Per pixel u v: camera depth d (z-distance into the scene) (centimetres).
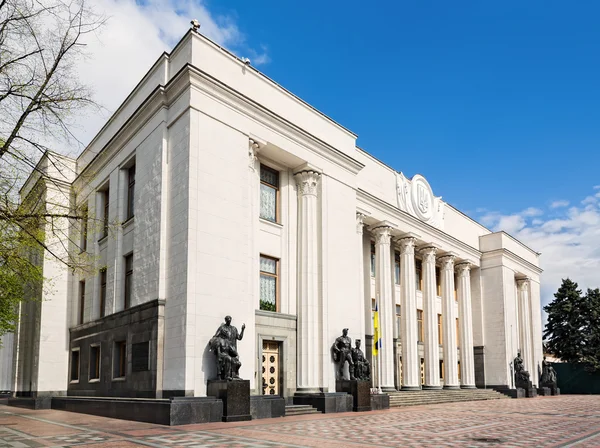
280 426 1686
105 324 2467
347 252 2764
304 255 2569
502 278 4628
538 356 5228
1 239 1602
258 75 2442
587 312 5859
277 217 2600
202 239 2022
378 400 2628
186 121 2094
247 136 2294
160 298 2044
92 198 2886
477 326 4662
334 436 1434
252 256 2317
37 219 1587
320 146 2678
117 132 2548
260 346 2309
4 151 1432
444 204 4319
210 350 1955
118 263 2455
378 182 3553
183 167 2070
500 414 2342
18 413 2434
